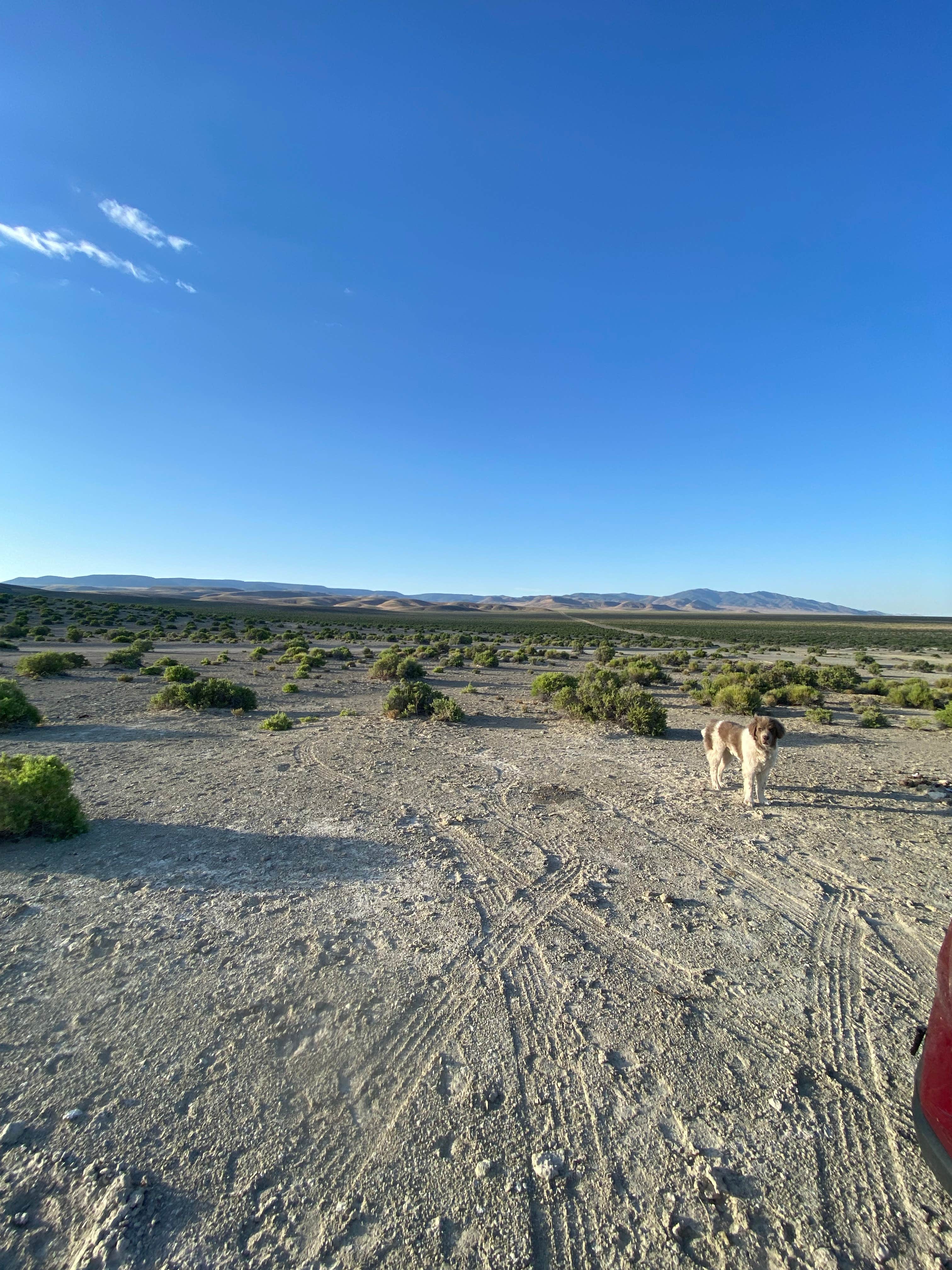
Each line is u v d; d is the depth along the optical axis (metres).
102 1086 3.23
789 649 60.47
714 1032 3.79
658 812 8.18
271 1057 3.47
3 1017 3.73
